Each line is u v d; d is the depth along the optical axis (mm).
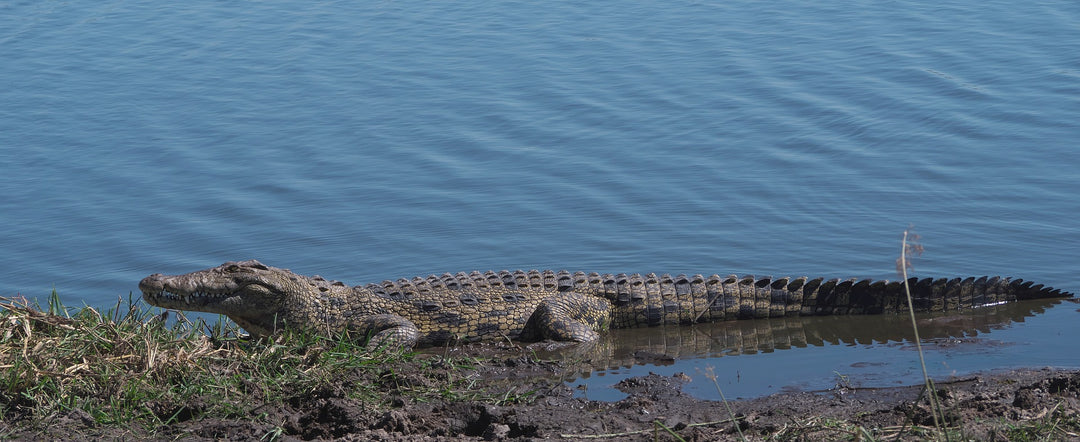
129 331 15062
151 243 23000
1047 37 36062
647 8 42875
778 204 23984
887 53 35062
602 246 22391
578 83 33188
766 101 30844
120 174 26891
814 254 21641
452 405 13977
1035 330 17766
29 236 23359
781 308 19578
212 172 26922
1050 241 21672
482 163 27047
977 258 21109
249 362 14891
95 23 43844
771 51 35969
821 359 16641
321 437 13117
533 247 22453
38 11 46312
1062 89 30656
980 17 39125
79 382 13898
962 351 16641
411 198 25078
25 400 13664
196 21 43875
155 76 35781
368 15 43781
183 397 13883
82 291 20953
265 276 17672
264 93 33469
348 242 22938
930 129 28078
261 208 24719
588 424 13344
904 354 16688
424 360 16109
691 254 21891
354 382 14602
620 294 19078
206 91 33844
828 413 13625
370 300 18172
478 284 18766
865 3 42125
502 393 14820
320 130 29750
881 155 26484
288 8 45812
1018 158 25875
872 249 21734
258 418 13523
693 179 25562
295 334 17188
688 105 30766
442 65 35812
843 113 29500
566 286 18922
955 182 24656
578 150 27703
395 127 29797
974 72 32594
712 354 17203
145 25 43312
